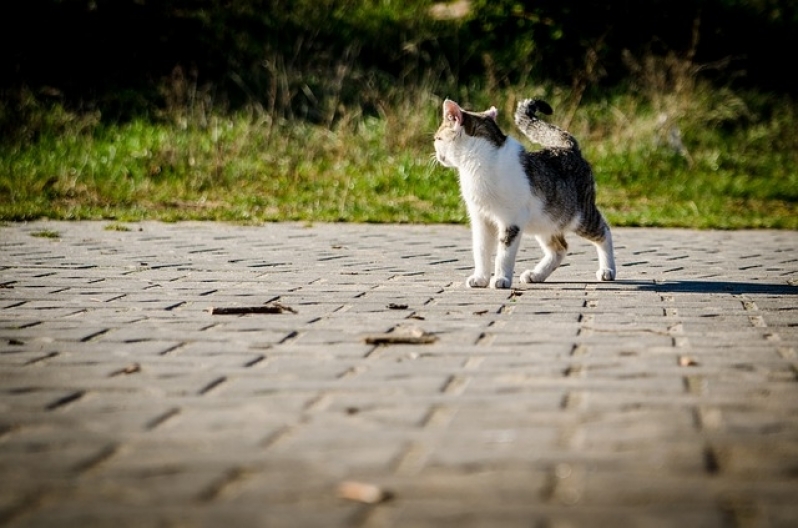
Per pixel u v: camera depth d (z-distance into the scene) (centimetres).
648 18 2780
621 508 409
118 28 2614
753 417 530
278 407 556
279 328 771
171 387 599
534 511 407
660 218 1680
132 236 1395
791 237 1511
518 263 1202
